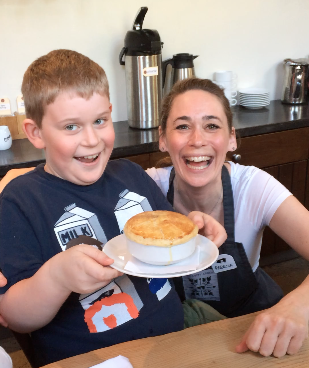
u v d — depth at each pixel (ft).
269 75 8.98
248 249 4.14
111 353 2.33
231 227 4.00
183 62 7.20
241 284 4.10
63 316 2.86
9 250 2.68
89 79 2.71
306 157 7.43
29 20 6.51
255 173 4.06
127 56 6.73
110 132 2.91
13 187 2.96
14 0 6.33
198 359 2.26
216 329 2.53
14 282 2.56
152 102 6.85
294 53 9.04
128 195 3.34
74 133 2.74
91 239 2.99
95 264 2.12
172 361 2.25
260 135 6.82
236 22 8.23
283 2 8.53
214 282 4.09
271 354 2.30
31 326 2.57
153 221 2.42
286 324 2.33
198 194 4.22
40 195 2.95
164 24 7.61
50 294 2.34
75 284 2.20
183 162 4.05
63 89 2.63
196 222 2.82
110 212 3.14
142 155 5.99
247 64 8.67
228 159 6.59
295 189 7.58
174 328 3.09
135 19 6.76
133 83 6.77
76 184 3.08
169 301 3.17
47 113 2.72
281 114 7.63
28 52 6.66
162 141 4.44
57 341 2.86
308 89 8.79
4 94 6.68
